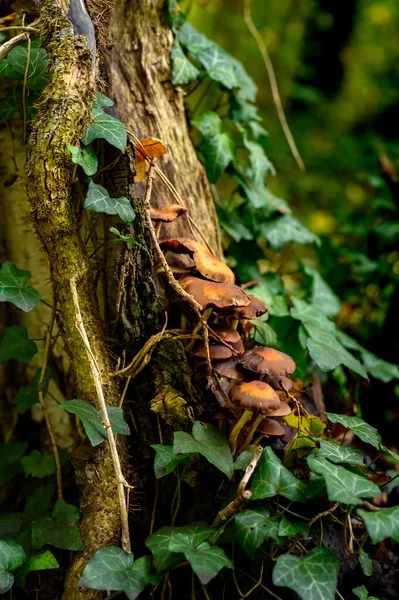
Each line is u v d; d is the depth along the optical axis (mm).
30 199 882
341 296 1386
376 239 1358
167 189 1008
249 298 926
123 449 900
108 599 855
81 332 876
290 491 852
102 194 880
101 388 872
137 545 914
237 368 897
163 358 912
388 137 2434
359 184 2420
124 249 911
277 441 958
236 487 895
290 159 2465
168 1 1010
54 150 862
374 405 1242
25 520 940
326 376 1185
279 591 886
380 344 1344
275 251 1148
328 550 824
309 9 2656
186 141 1043
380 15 2941
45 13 883
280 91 2744
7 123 973
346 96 2947
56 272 895
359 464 879
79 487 893
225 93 1142
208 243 995
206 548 832
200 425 876
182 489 914
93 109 892
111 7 943
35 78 913
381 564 964
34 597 918
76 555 877
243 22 2646
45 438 1034
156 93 1012
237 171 1128
